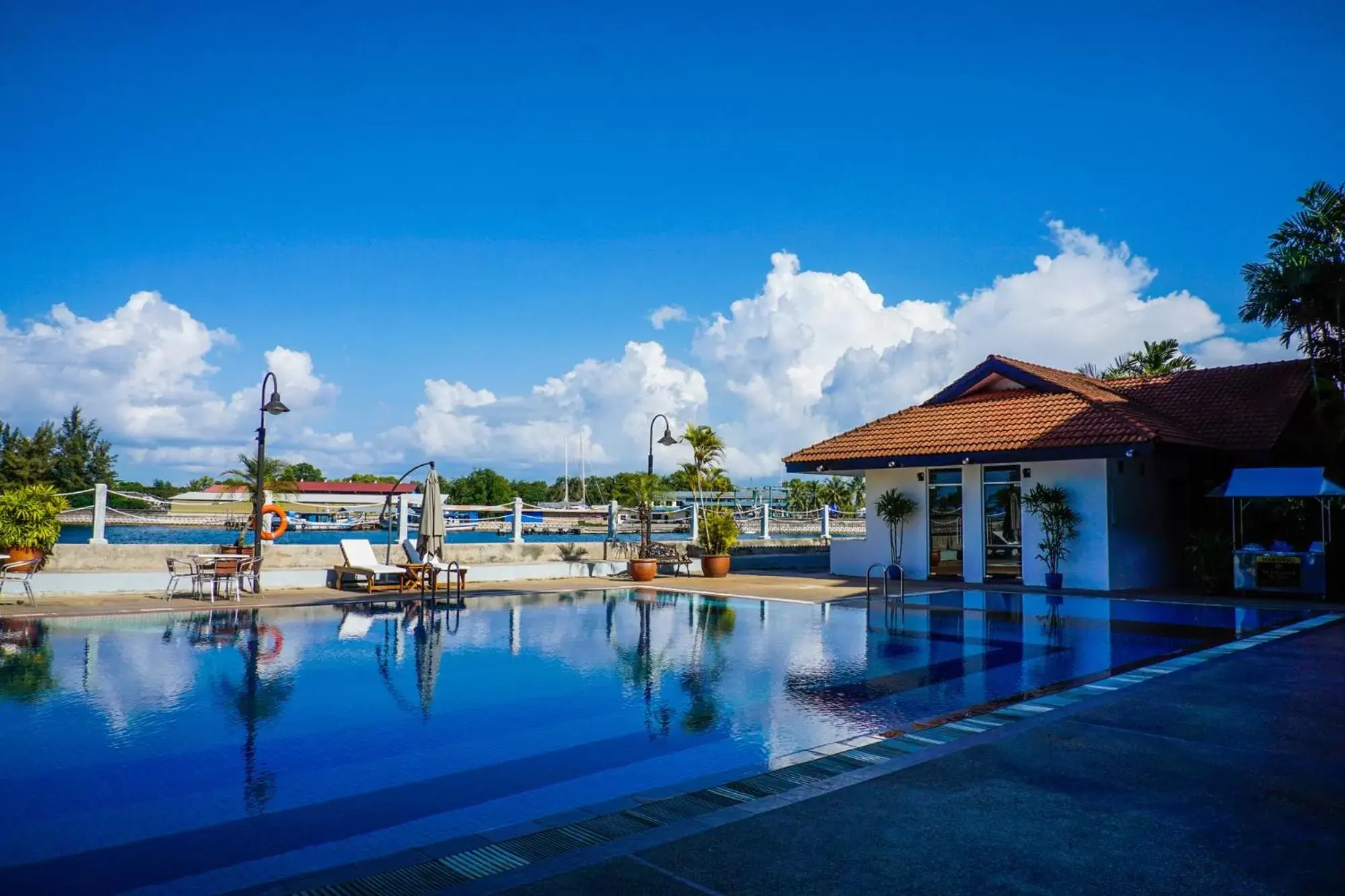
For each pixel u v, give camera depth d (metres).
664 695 8.63
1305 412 21.84
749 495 33.00
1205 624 13.89
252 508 20.78
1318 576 17.09
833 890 4.11
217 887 4.27
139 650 11.07
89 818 5.25
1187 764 6.11
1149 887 4.15
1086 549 19.28
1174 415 22.50
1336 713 7.61
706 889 4.12
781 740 6.95
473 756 6.54
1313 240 20.59
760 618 14.80
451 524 35.94
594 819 5.14
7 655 10.63
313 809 5.41
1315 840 4.74
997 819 5.04
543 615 15.20
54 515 17.23
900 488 22.62
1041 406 21.36
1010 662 10.48
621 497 26.44
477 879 4.30
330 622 13.95
